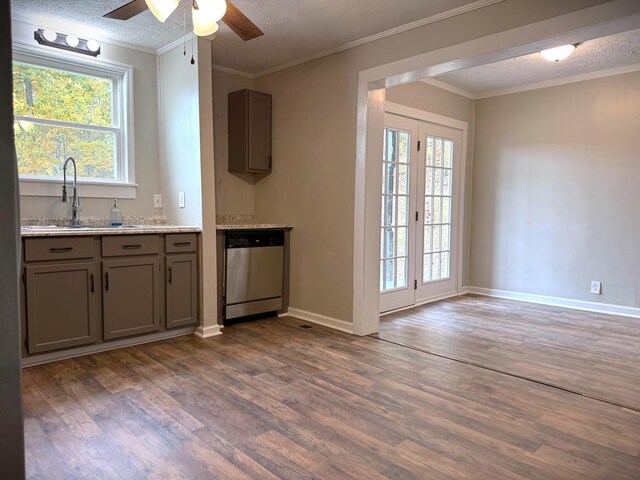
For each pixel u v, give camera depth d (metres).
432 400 2.46
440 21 3.07
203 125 3.48
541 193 5.00
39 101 3.33
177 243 3.43
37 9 3.02
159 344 3.37
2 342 0.55
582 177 4.69
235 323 4.02
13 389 0.57
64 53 3.34
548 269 4.97
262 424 2.16
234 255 3.88
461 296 5.40
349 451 1.93
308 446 1.97
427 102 4.82
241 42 3.65
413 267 4.83
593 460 1.89
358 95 3.61
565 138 4.79
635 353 3.29
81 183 3.48
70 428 2.10
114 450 1.92
